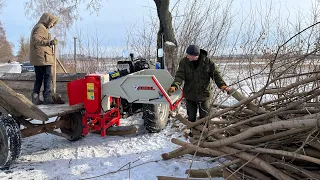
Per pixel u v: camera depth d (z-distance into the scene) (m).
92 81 4.53
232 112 3.62
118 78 4.66
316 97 3.09
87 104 4.60
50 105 4.79
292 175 2.69
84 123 4.68
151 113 5.12
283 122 2.49
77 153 4.35
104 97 4.68
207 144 3.28
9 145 3.65
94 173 3.63
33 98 5.00
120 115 5.29
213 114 3.42
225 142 3.04
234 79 5.96
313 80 2.90
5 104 3.97
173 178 3.14
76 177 3.53
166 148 4.42
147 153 4.23
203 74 4.17
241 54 6.53
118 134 5.21
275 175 2.58
